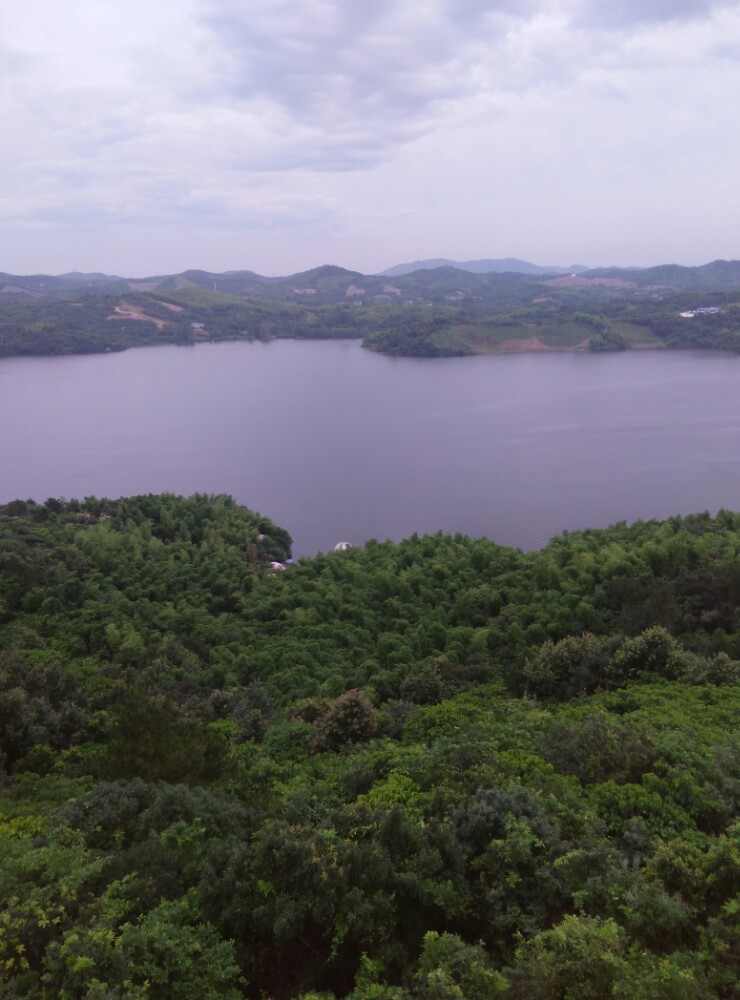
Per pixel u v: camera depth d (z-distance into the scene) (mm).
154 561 52719
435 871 10141
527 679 26828
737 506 87250
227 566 52188
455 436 135250
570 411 153375
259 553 64688
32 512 66188
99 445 136000
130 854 10875
